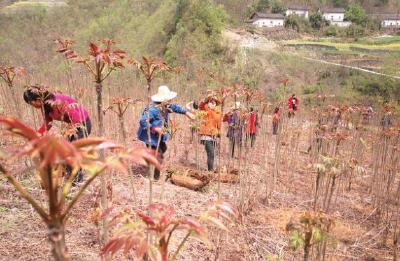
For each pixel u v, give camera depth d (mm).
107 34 46625
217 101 4797
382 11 82438
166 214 1930
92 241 4195
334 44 56781
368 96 27281
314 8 80688
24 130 1303
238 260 4562
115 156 1455
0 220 4469
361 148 9555
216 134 7617
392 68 36500
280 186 7676
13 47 28438
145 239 1820
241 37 43750
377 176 7738
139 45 42250
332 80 32000
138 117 9477
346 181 7902
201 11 37344
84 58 2717
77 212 4527
